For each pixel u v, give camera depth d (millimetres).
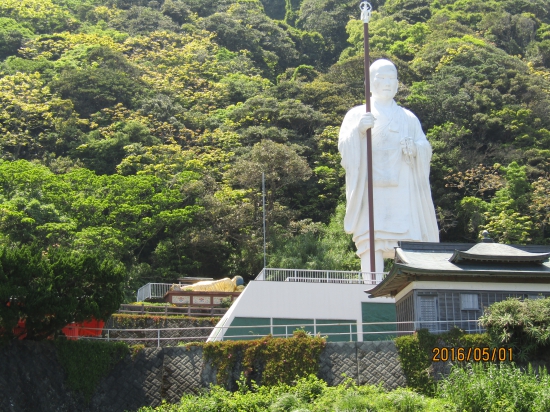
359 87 91562
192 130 87250
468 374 31766
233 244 67438
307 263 61188
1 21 112625
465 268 34062
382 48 110812
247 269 64625
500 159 77625
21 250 33781
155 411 32406
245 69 108938
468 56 94250
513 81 88750
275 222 68375
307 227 67000
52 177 63750
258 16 125250
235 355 34031
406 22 117500
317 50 124625
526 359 32250
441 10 119438
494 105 85188
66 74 89938
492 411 29938
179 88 96938
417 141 50656
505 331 32062
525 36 112688
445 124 80125
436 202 72500
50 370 32750
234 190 69312
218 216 66125
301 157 72875
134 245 63875
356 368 33562
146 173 71750
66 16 120875
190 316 46938
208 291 49250
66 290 34188
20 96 85500
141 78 95688
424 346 33219
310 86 89500
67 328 35906
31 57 105812
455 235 71750
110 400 33344
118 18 123375
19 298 32688
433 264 34531
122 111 87875
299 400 31531
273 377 33469
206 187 69875
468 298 34250
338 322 41281
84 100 88188
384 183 49344
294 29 127938
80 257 34719
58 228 56969
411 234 48938
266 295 41125
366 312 41500
